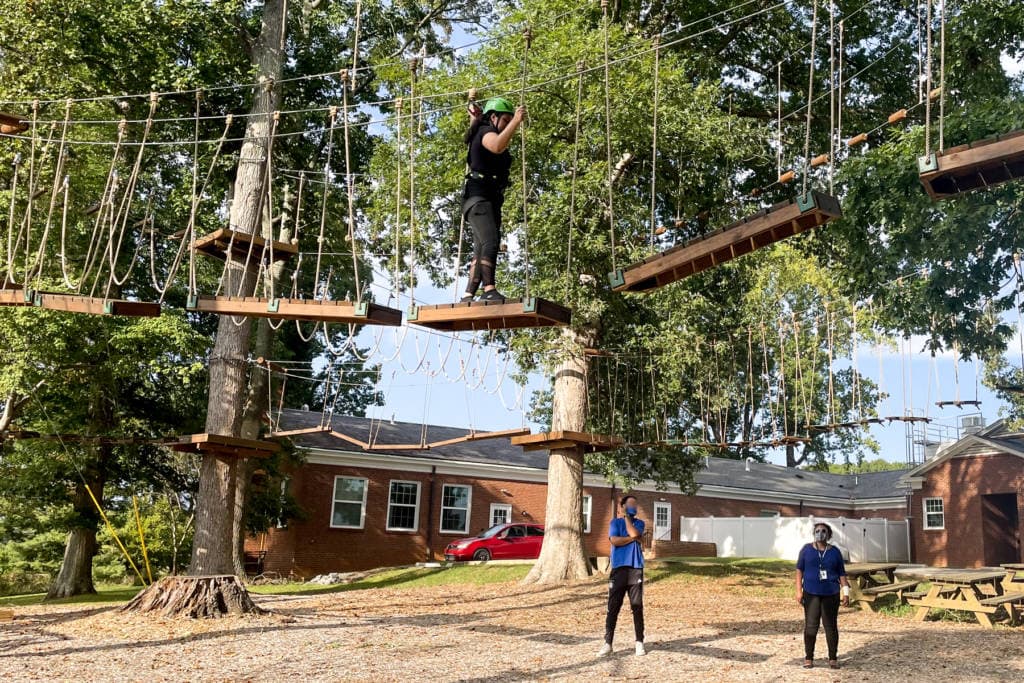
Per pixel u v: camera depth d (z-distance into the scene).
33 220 16.50
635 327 19.67
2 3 15.74
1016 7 13.76
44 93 16.00
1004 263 14.42
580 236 16.45
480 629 12.64
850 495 41.94
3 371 17.45
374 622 13.54
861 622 13.74
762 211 6.59
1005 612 14.16
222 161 20.33
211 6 17.69
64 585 23.53
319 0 20.64
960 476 31.98
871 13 19.28
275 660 9.77
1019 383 21.19
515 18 17.06
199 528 14.59
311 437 31.09
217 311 8.57
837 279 18.64
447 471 33.31
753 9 19.20
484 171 7.42
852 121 20.31
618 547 10.16
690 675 8.71
